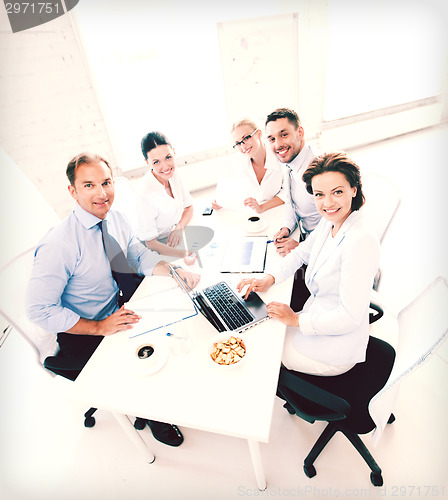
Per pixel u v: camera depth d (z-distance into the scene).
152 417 0.94
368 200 1.59
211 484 1.35
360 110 3.94
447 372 1.59
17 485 1.46
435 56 3.79
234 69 3.27
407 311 1.07
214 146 3.58
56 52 2.75
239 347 1.06
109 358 1.13
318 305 1.26
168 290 1.39
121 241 1.49
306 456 1.38
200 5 2.91
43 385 1.95
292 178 1.70
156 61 3.07
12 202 2.61
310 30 3.29
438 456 1.32
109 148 3.28
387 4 3.34
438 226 2.62
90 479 1.44
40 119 2.89
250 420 0.89
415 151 3.85
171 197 1.90
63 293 1.37
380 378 1.16
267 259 1.53
